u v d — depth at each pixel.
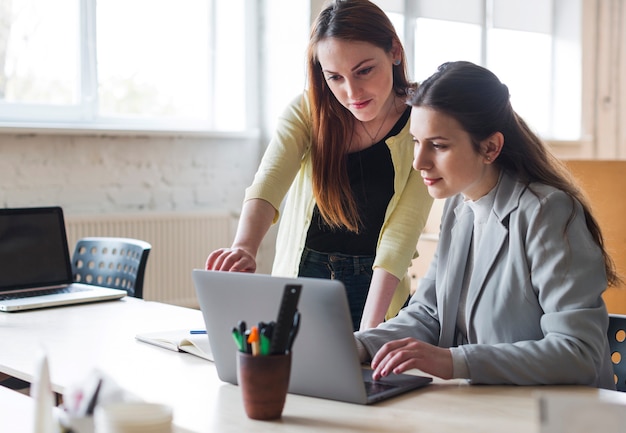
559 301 1.45
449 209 1.72
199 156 4.94
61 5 4.43
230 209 5.11
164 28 4.89
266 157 2.04
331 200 2.02
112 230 4.43
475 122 1.49
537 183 1.54
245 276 1.38
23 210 2.53
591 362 1.43
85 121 4.54
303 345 1.36
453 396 1.39
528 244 1.50
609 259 1.56
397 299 2.09
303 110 2.06
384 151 2.01
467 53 6.11
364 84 1.84
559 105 6.71
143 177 4.68
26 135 4.21
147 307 2.30
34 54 4.34
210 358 1.65
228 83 5.18
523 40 6.50
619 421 0.85
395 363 1.41
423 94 1.51
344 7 1.84
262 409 1.26
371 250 2.10
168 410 1.09
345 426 1.23
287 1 4.98
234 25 5.17
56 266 2.59
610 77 6.75
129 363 1.63
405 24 5.67
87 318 2.12
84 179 4.44
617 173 3.01
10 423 1.24
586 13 6.58
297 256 2.12
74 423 1.04
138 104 4.81
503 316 1.53
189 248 4.77
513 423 1.24
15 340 1.86
